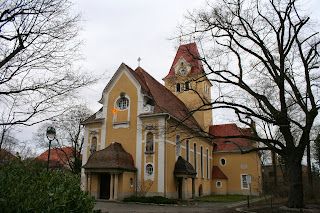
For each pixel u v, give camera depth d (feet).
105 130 107.34
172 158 100.27
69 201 22.30
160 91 123.03
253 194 142.31
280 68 63.72
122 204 81.51
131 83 107.14
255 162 148.05
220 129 170.71
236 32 64.85
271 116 61.57
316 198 89.66
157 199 83.76
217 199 111.96
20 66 36.40
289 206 60.75
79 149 152.76
